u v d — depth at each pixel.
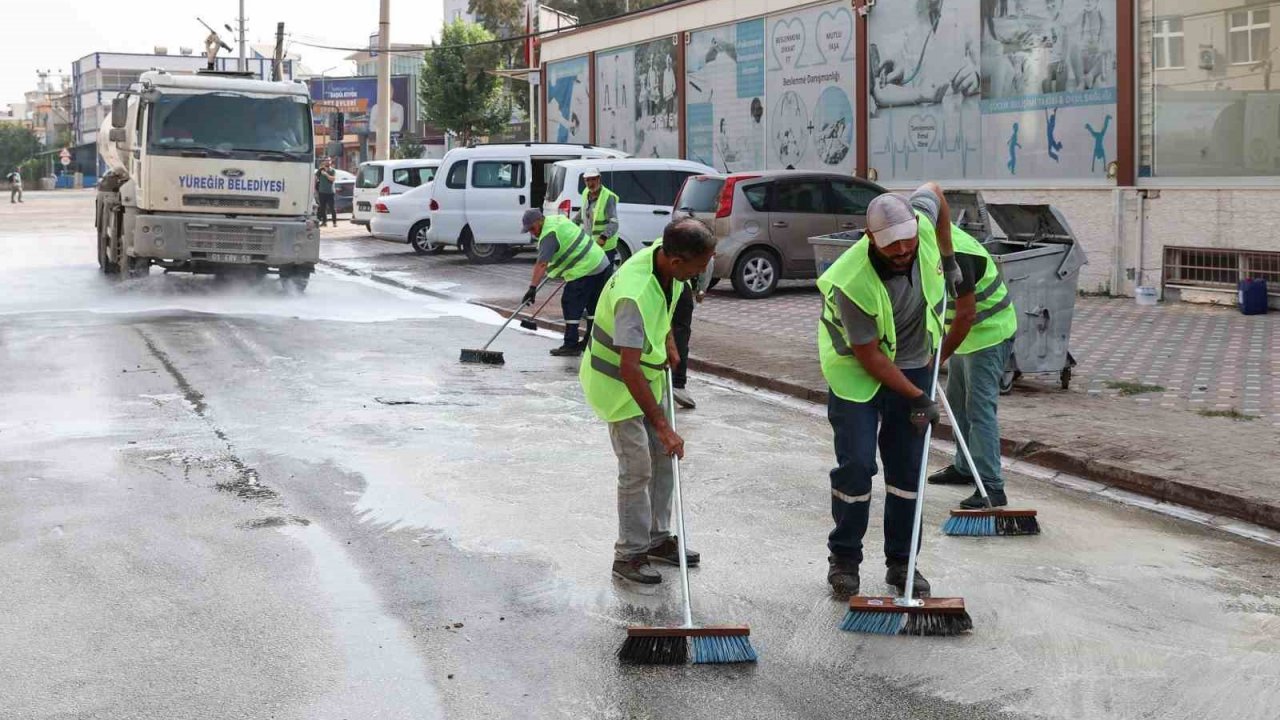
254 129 18.02
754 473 7.90
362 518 6.82
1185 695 4.57
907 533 5.63
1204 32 15.71
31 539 6.38
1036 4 18.16
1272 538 6.69
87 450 8.33
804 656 4.93
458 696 4.53
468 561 6.10
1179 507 7.29
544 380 11.36
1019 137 18.70
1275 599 5.66
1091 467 7.91
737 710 4.43
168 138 17.64
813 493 7.43
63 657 4.86
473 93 54.38
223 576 5.83
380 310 16.84
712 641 4.84
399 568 5.98
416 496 7.27
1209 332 13.41
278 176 18.12
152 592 5.61
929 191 5.93
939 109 20.27
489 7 58.31
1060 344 10.18
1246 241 15.43
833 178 18.06
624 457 5.72
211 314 15.93
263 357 12.42
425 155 62.31
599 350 5.68
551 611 5.43
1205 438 8.46
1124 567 6.09
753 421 9.67
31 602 5.47
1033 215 10.51
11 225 38.19
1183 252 16.22
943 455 8.59
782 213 17.62
